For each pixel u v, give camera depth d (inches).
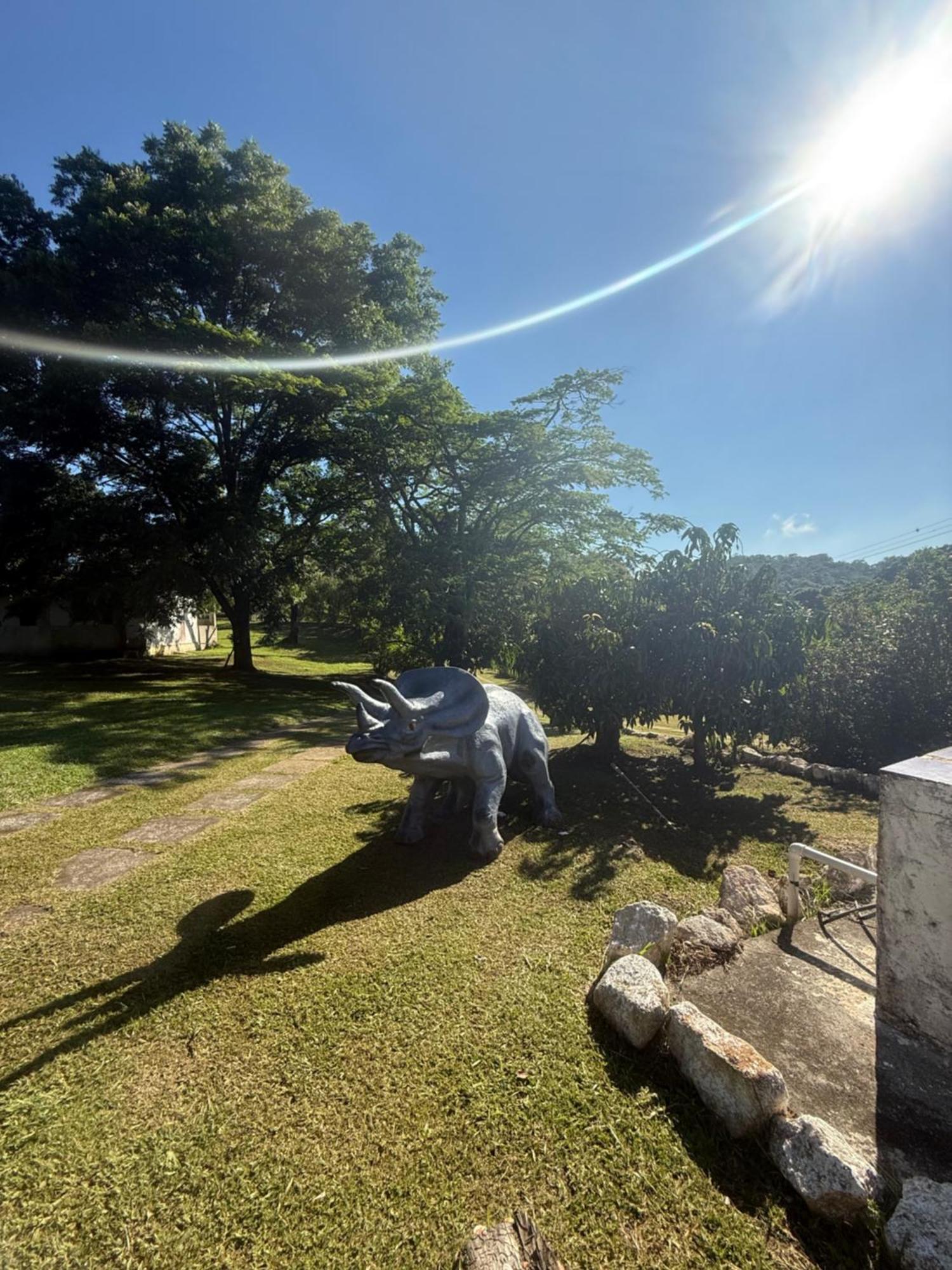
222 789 211.8
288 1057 77.5
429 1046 79.2
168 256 528.1
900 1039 73.4
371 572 561.9
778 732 202.2
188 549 529.0
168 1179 60.9
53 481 542.6
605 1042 80.2
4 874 136.1
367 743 126.5
